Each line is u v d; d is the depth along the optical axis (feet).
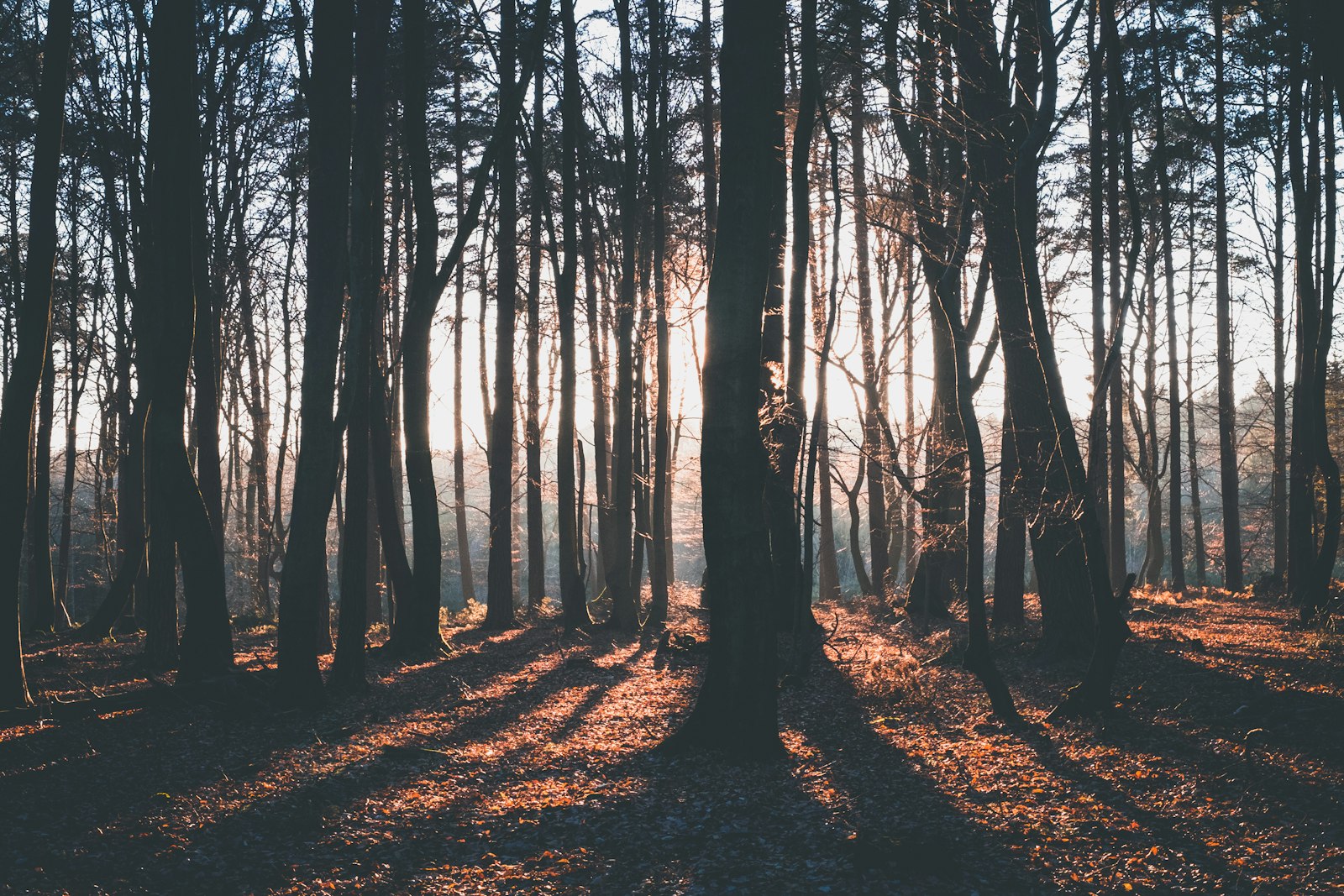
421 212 47.50
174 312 38.75
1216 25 59.36
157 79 37.88
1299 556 73.41
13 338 83.20
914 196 49.06
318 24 38.70
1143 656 43.60
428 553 59.82
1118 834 21.35
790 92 58.03
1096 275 32.68
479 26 54.03
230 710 36.65
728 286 29.37
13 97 67.31
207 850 21.35
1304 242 61.93
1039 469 45.88
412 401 60.85
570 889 19.69
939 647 55.36
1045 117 34.32
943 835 22.08
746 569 30.37
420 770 29.04
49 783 26.21
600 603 98.02
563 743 33.40
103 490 111.96
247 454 124.67
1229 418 94.48
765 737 30.25
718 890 19.34
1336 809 20.98
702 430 30.22
